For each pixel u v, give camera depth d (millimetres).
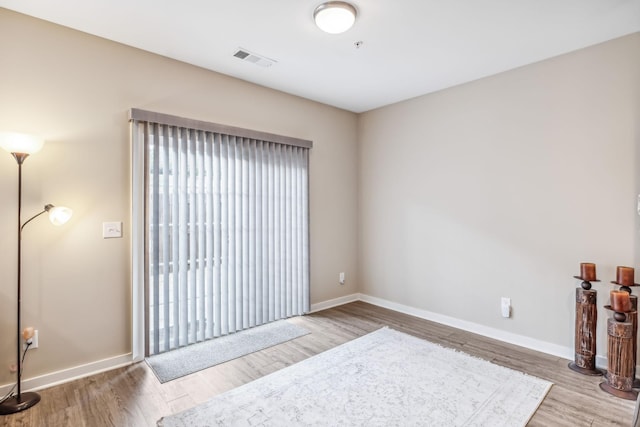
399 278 4086
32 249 2312
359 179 4547
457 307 3541
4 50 2221
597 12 2240
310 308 3988
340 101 4051
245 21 2357
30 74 2303
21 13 2266
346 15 2156
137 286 2715
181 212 2961
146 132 2756
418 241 3887
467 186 3453
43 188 2352
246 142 3402
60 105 2412
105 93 2596
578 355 2588
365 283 4496
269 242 3594
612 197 2596
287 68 3125
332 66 3086
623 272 2367
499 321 3225
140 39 2605
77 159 2480
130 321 2713
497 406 2113
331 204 4254
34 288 2320
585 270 2559
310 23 2383
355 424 1952
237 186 3332
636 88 2486
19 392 2104
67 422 1970
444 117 3637
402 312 4039
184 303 2967
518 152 3088
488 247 3301
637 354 2467
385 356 2818
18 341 2143
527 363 2703
